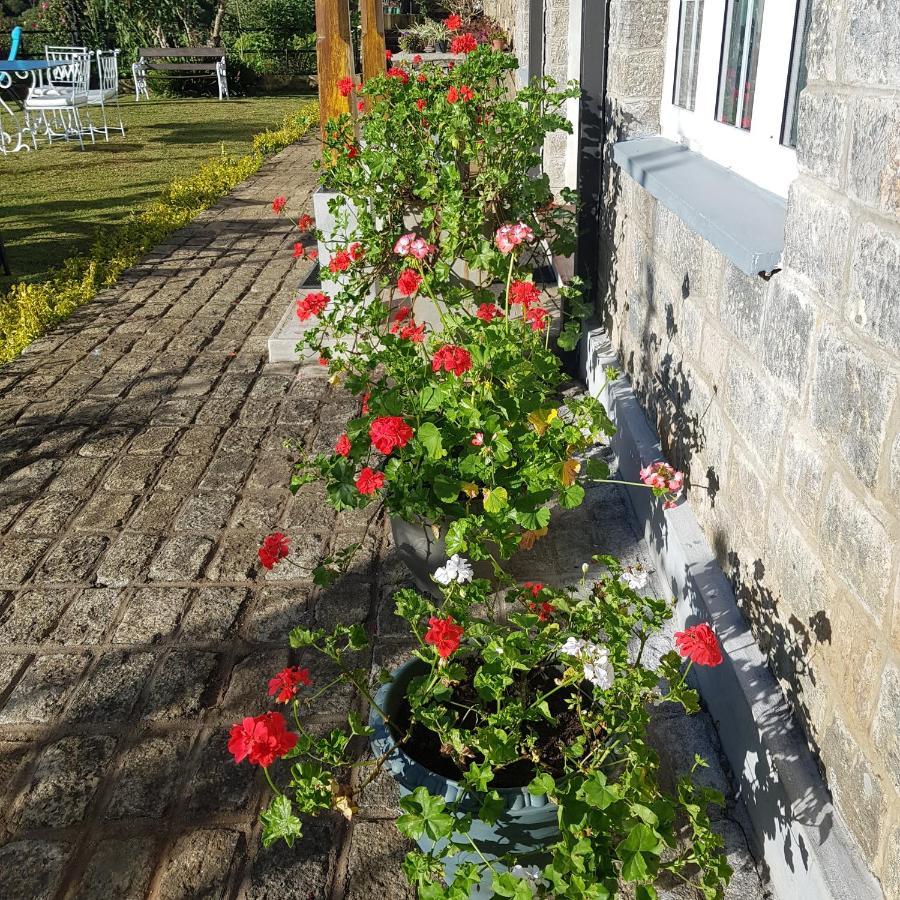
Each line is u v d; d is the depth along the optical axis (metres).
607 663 2.05
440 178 4.41
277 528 3.53
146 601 3.10
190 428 4.40
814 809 1.86
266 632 2.93
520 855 1.86
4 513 3.68
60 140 13.25
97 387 4.92
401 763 1.90
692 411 2.97
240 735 1.66
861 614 1.70
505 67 5.12
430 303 5.04
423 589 3.13
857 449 1.70
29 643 2.90
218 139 13.37
